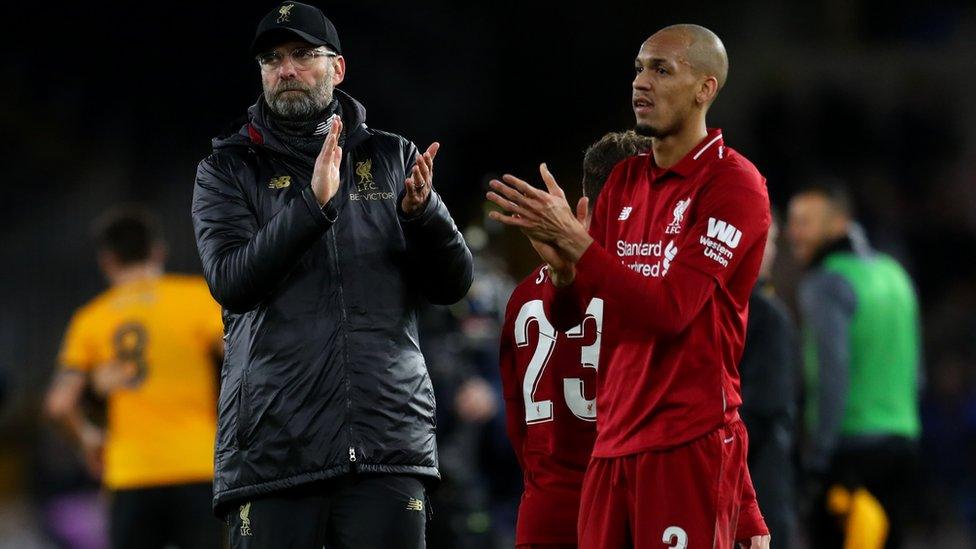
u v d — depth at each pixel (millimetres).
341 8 55531
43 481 38531
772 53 71000
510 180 13695
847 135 69000
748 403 18766
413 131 59719
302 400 14320
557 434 15523
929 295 62656
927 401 51562
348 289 14617
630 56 67250
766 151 68562
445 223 14664
